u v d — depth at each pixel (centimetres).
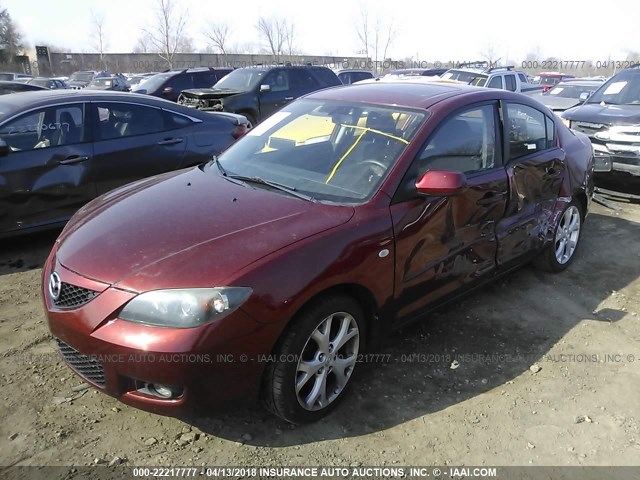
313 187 327
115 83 2467
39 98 529
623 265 516
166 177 378
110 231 289
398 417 296
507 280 476
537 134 441
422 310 344
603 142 739
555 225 461
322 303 273
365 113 368
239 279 246
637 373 344
